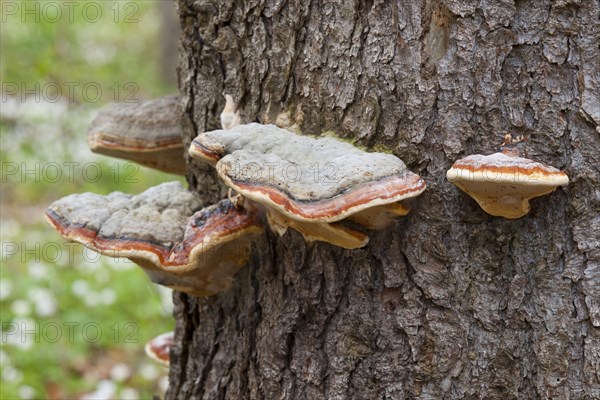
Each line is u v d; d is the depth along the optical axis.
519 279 1.33
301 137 1.34
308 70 1.38
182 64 1.48
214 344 1.49
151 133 1.56
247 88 1.42
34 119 4.07
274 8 1.38
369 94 1.35
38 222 3.58
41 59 4.62
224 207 1.39
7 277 2.72
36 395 2.17
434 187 1.33
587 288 1.31
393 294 1.36
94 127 1.58
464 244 1.33
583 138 1.30
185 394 1.52
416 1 1.33
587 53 1.30
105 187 3.70
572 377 1.32
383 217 1.33
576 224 1.31
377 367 1.36
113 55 5.66
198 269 1.43
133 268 2.79
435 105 1.33
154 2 6.38
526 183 1.26
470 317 1.34
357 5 1.35
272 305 1.41
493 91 1.32
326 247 1.37
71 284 2.68
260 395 1.43
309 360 1.39
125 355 2.43
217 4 1.42
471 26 1.32
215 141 1.31
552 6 1.30
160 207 1.43
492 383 1.34
